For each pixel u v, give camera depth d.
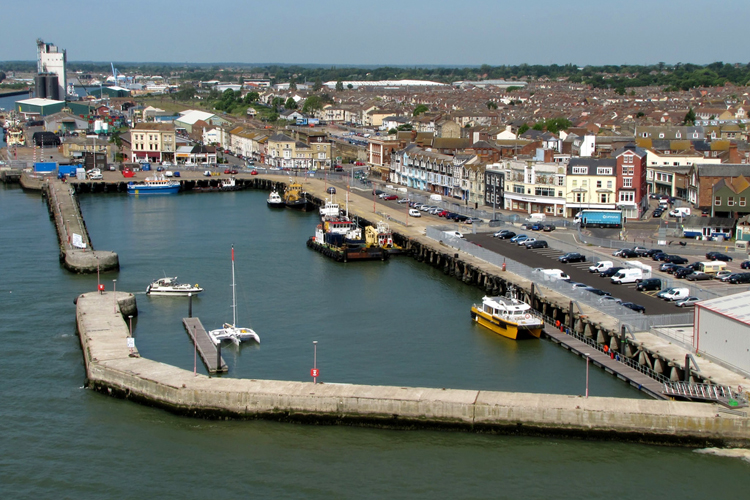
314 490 88.56
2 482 89.56
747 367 103.38
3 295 154.75
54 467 92.44
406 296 157.75
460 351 125.56
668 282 146.12
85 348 120.19
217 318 142.62
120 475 91.12
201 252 195.62
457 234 196.62
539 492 88.25
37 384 112.81
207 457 94.62
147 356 122.31
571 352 124.31
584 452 95.38
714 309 108.44
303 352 125.38
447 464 93.38
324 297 156.62
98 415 103.81
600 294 139.62
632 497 87.38
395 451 95.88
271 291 160.62
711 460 93.31
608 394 107.31
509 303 137.75
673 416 95.88
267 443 97.50
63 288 160.25
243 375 115.25
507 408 98.94
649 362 112.81
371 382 113.06
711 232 190.75
